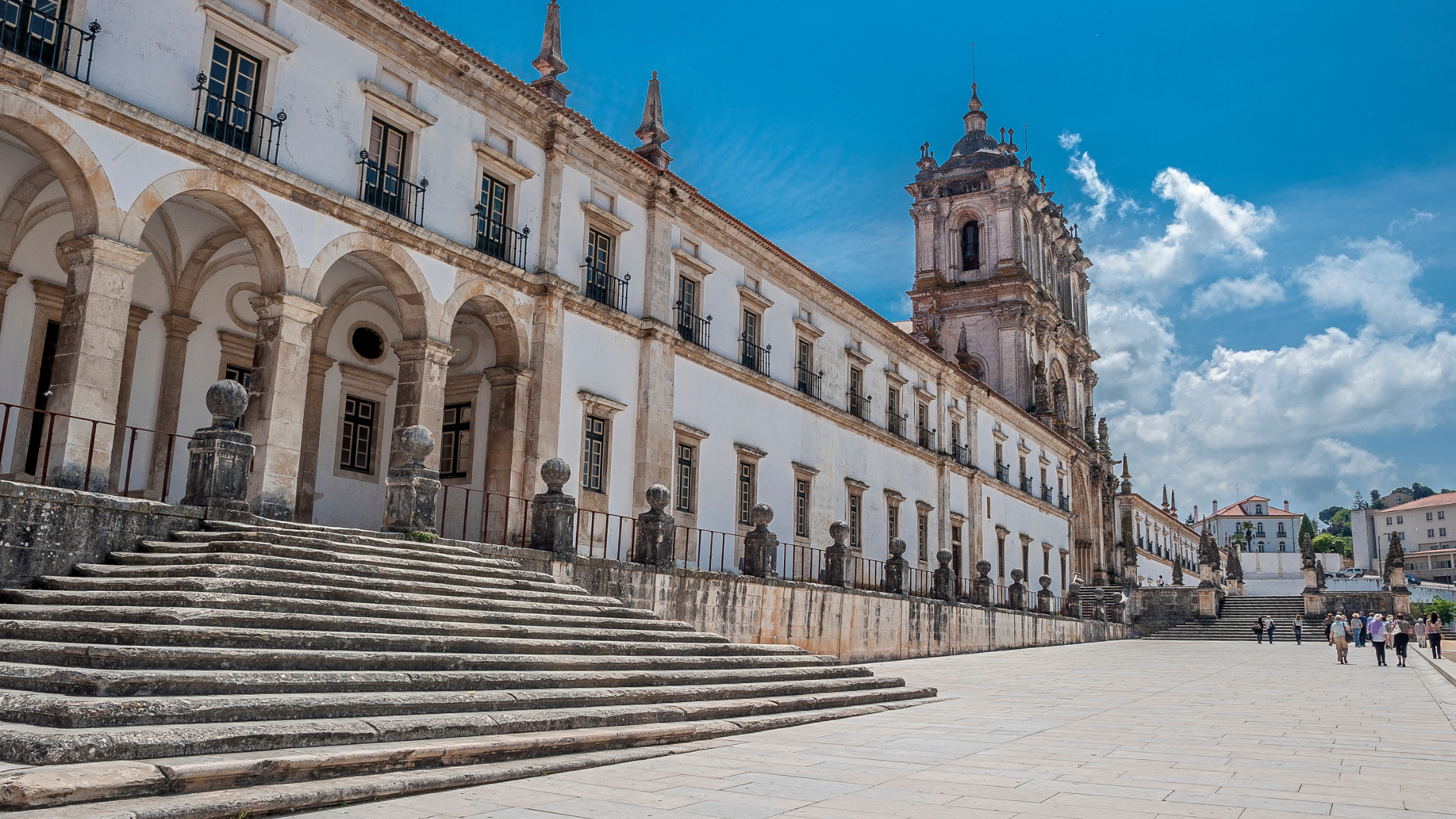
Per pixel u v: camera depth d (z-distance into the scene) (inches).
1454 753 417.7
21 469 641.0
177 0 590.2
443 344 738.8
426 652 416.5
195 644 343.6
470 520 842.8
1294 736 475.2
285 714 316.8
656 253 966.4
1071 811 281.4
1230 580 3152.1
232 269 777.6
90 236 534.9
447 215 760.3
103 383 532.7
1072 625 1825.8
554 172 855.1
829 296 1284.4
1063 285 2534.5
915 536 1464.1
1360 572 3949.3
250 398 631.8
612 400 896.3
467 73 777.6
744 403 1096.2
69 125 528.7
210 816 244.8
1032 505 1982.0
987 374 2112.5
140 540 470.6
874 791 311.4
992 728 496.7
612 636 538.0
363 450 861.8
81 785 239.5
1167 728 508.4
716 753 391.9
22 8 519.2
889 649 1104.8
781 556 1131.3
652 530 759.7
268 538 482.6
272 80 643.5
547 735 364.8
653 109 1013.2
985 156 2226.9
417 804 280.2
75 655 322.7
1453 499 5098.4
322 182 670.5
